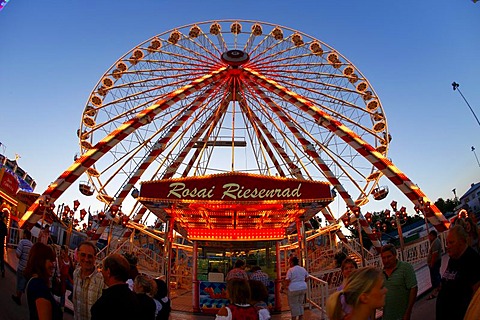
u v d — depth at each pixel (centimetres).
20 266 1068
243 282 602
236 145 3688
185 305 1694
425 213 2847
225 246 1681
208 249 1673
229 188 1338
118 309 481
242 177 1346
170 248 1518
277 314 1516
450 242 557
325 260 2916
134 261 839
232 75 3484
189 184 1343
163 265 1530
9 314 956
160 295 740
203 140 3675
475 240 746
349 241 3341
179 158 3478
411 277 622
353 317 348
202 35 3747
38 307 495
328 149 3528
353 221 2956
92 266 607
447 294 550
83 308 585
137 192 1380
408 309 617
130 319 485
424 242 2202
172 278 2455
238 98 3706
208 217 1672
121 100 3481
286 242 3659
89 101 3459
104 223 2619
